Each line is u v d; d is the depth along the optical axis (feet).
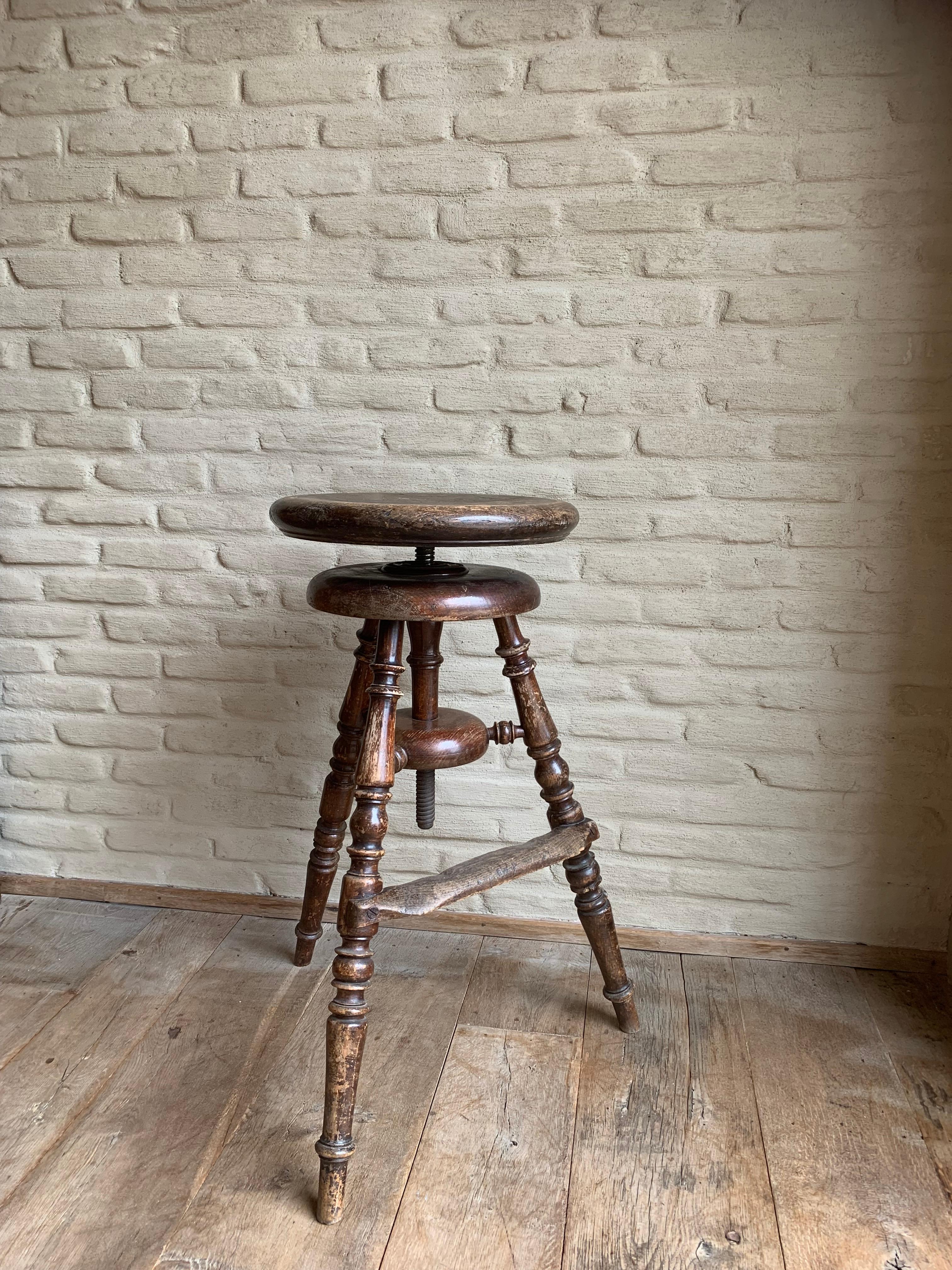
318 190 6.02
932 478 5.78
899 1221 4.20
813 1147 4.63
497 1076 5.09
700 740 6.26
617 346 5.94
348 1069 4.16
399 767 4.92
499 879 4.80
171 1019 5.52
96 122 6.14
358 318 6.12
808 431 5.84
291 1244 4.01
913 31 5.42
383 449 6.24
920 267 5.60
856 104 5.52
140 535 6.55
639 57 5.65
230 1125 4.69
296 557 6.43
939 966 6.20
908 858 6.18
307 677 6.54
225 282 6.20
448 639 6.37
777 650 6.10
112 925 6.59
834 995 5.95
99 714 6.80
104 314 6.33
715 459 5.96
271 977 5.99
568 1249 4.02
